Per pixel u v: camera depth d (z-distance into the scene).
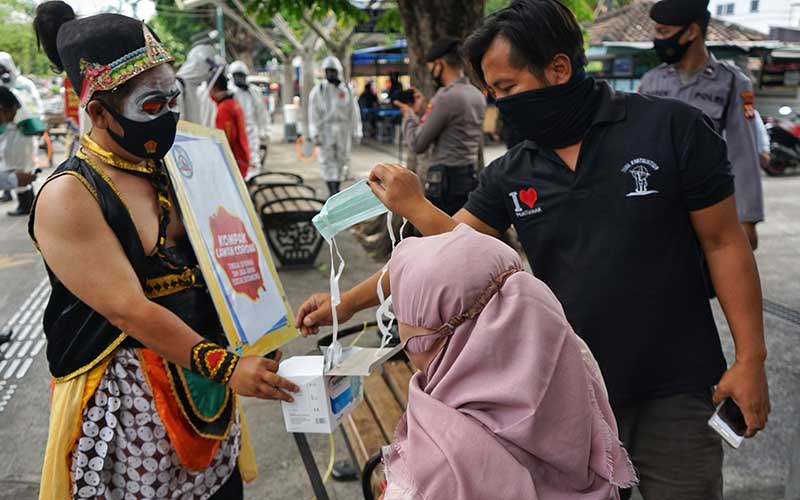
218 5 12.09
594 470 1.17
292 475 3.20
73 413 1.71
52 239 1.59
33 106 7.74
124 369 1.73
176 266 1.81
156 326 1.63
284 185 7.49
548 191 1.85
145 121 1.64
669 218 1.76
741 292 1.75
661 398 1.84
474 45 1.81
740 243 1.77
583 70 1.78
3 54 7.28
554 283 1.90
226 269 1.91
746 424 1.71
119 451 1.75
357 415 2.66
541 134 1.81
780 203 9.62
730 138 3.47
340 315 1.92
